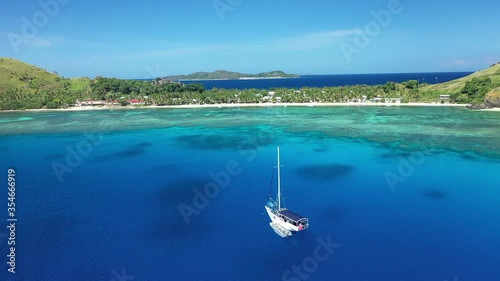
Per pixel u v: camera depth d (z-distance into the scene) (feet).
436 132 475.31
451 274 167.22
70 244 194.70
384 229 208.03
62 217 227.81
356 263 176.86
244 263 178.50
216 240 199.21
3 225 216.74
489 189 266.57
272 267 175.11
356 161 348.18
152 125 588.50
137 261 179.42
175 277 167.84
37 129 556.92
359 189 270.67
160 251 188.03
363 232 205.05
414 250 186.50
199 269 173.68
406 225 212.43
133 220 222.69
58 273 169.68
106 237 201.98
